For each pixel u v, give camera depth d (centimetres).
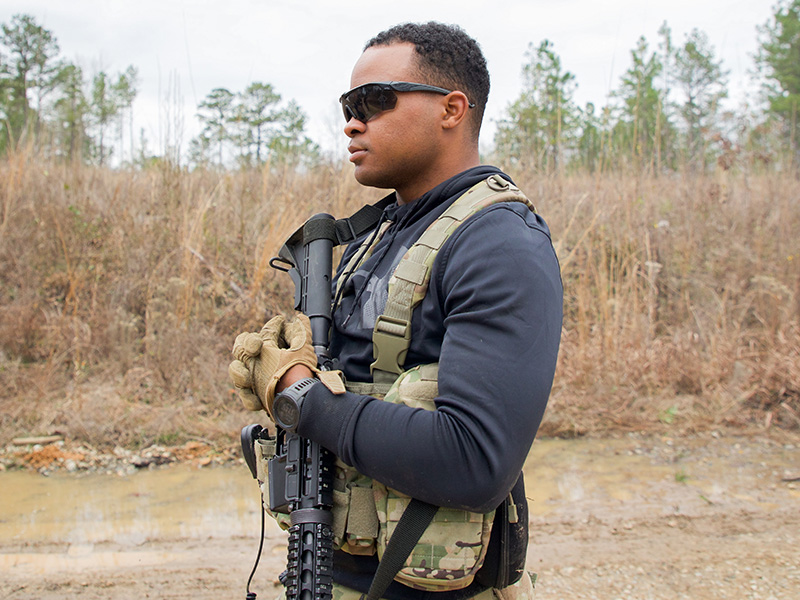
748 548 320
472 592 124
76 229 574
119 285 545
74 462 400
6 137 785
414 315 118
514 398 103
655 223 658
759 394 502
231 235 599
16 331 505
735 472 409
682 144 814
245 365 122
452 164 130
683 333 564
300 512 113
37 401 443
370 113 127
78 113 869
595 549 320
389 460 104
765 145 850
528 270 108
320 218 140
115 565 296
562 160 702
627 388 512
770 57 1877
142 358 507
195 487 379
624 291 573
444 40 126
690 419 482
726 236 655
